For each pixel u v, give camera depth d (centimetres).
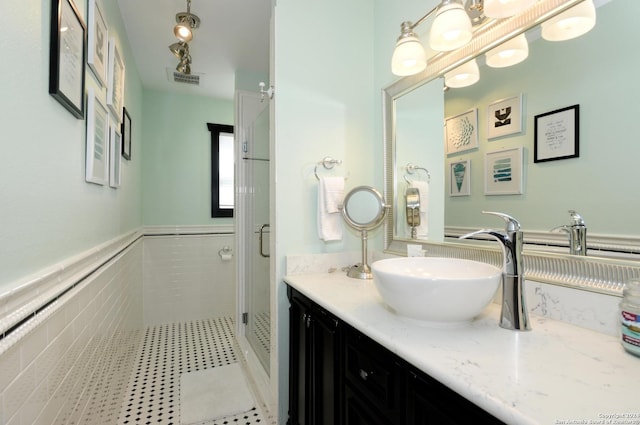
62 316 96
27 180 77
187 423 166
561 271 92
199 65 265
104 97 152
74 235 111
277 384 159
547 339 78
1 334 62
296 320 147
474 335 81
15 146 72
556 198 94
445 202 134
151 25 211
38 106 83
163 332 292
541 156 98
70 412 103
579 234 88
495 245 112
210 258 330
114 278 171
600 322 82
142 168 301
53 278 89
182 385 202
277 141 157
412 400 74
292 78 160
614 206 81
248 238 270
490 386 57
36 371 79
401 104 160
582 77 88
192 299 323
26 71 77
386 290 90
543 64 97
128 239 219
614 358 68
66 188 103
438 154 137
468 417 60
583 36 87
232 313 335
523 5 92
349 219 157
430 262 120
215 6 193
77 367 109
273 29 160
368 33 179
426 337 81
